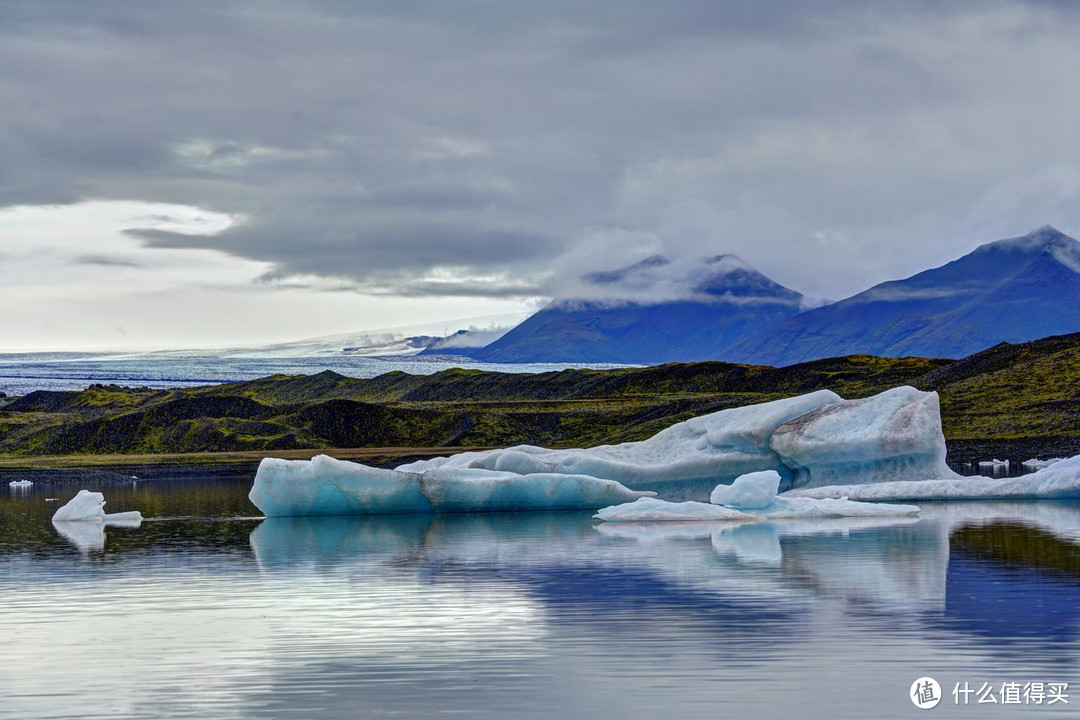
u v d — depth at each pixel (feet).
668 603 69.92
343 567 91.40
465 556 97.25
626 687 50.11
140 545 110.93
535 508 149.18
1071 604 67.97
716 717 45.83
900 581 77.41
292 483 141.69
